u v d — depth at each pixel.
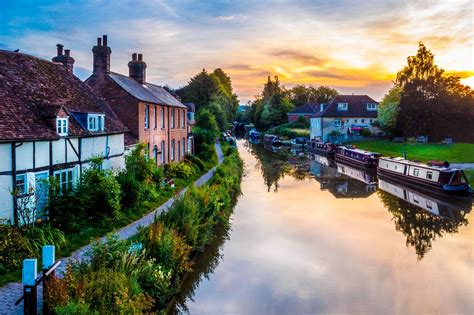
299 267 16.97
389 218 25.33
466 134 59.25
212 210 20.42
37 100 18.88
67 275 9.78
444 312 13.24
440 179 31.84
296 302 13.80
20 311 9.79
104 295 9.48
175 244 14.03
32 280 9.06
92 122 21.48
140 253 12.91
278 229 22.69
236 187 32.91
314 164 53.34
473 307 13.58
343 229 22.75
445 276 16.17
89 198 17.47
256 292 14.55
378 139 68.69
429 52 65.25
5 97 17.14
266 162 55.44
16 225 14.72
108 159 23.39
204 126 57.03
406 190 35.09
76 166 19.73
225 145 65.62
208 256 18.19
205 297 14.13
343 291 14.70
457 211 27.12
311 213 26.53
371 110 75.38
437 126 59.34
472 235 21.69
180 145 40.00
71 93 22.59
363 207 28.36
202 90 80.00
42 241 13.70
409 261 17.77
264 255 18.41
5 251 12.38
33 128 16.81
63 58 26.97
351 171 47.06
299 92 150.38
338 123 73.88
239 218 25.12
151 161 24.61
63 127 18.69
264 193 33.59
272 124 111.19
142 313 10.22
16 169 15.64
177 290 13.48
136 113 28.64
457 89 64.94
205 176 35.94
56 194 16.41
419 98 60.03
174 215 17.03
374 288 14.99
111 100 28.75
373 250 19.22
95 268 10.93
